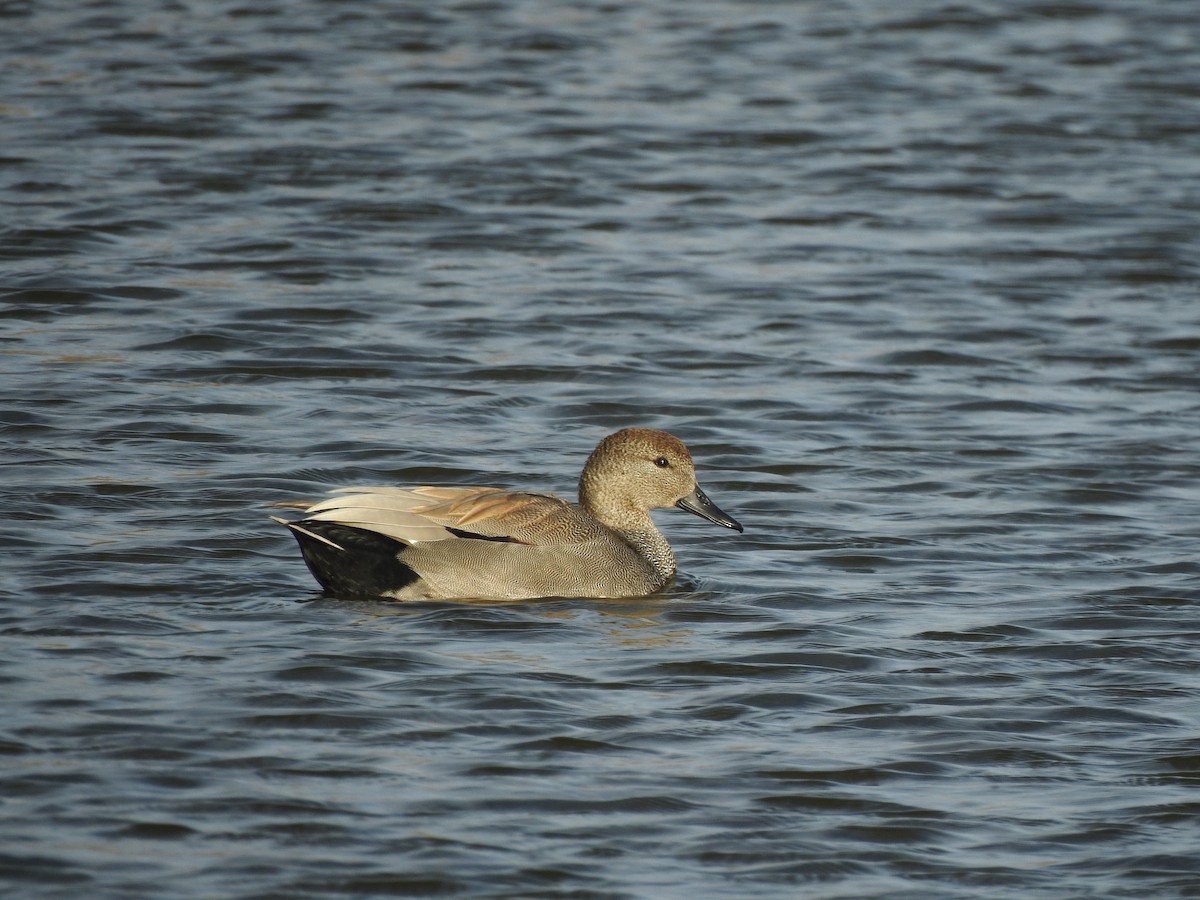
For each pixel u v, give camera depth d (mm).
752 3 37500
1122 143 28875
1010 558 14250
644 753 10477
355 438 16797
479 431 17234
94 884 8742
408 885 8867
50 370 18312
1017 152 28359
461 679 11430
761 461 16625
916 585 13641
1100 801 10016
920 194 26281
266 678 11281
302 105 29547
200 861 9008
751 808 9828
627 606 13180
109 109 28750
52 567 13297
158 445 16344
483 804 9758
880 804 9922
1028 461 16641
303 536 12992
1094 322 21141
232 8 35719
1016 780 10258
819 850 9398
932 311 21359
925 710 11195
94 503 14781
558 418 17719
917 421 17812
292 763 10125
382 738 10508
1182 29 35750
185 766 10016
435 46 33625
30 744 10180
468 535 13258
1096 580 13719
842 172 27188
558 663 11836
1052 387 18938
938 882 9117
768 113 30156
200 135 27734
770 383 18844
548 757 10352
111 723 10500
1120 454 16844
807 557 14320
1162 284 22672
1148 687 11617
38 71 30953
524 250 23328
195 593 12961
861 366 19422
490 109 29859
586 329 20344
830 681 11641
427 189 25578
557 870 9078
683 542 14742
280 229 23594
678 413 17859
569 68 32562
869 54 33906
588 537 13531
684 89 31422
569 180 26344
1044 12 36906
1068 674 11836
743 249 23609
